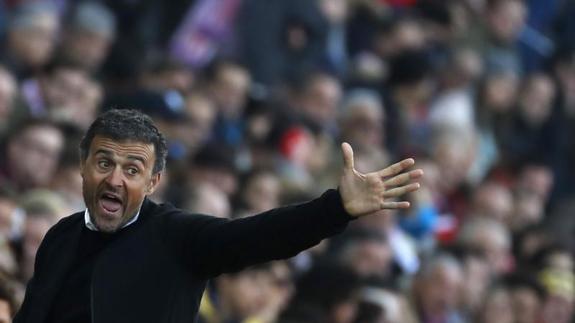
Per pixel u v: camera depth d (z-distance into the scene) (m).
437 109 39.62
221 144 31.67
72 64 31.34
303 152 33.81
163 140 13.44
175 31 36.84
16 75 30.47
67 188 25.89
